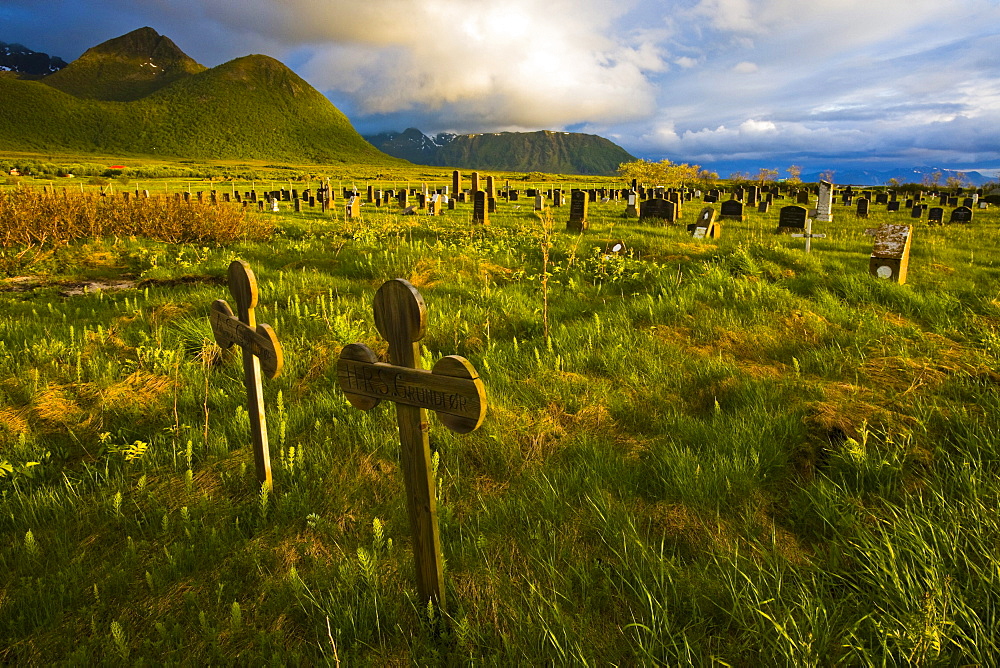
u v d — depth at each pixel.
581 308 7.67
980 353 5.19
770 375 4.82
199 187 65.50
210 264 11.00
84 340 6.04
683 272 9.31
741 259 9.40
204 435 4.00
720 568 2.58
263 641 2.34
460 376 1.97
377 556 2.80
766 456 3.47
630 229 16.20
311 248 12.41
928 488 3.12
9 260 10.62
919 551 2.46
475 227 16.67
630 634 2.31
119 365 5.33
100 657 2.35
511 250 11.68
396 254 10.73
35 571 2.84
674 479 3.27
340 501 3.30
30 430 4.16
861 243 14.07
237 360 5.52
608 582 2.56
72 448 4.08
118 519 3.18
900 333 6.02
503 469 3.62
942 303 7.21
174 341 6.04
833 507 2.92
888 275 9.02
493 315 7.00
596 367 5.36
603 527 2.94
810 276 8.71
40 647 2.40
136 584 2.72
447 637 2.32
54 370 5.24
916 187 63.38
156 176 85.94
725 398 4.51
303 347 5.91
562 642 2.25
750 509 3.07
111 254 11.89
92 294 8.73
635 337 5.98
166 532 3.08
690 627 2.30
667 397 4.62
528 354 5.61
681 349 5.71
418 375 2.12
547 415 4.21
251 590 2.68
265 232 16.06
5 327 6.56
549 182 91.12
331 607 2.46
